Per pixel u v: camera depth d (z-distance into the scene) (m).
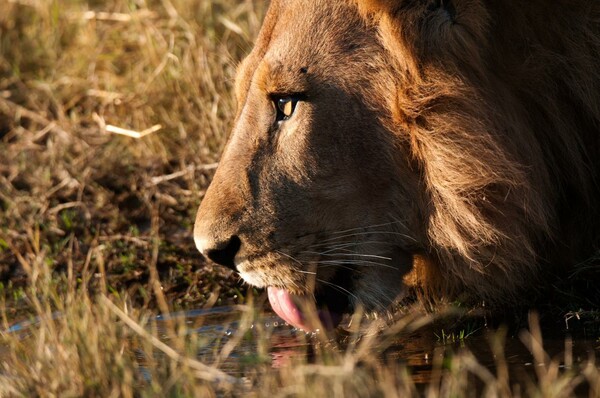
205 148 12.00
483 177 7.84
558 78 8.16
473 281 8.25
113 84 13.61
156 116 12.91
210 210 8.23
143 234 11.25
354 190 8.09
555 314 8.64
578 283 8.83
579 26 8.12
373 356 8.07
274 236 8.12
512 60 7.98
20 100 13.97
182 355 7.99
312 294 8.19
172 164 12.20
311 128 8.05
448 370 7.51
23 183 12.27
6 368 7.74
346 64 8.01
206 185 11.60
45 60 14.48
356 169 8.06
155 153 12.41
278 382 7.45
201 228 8.24
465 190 7.90
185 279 10.45
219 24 13.45
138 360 8.10
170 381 7.03
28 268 9.70
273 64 8.13
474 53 7.68
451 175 7.88
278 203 8.12
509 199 7.95
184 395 6.95
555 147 8.32
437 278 8.55
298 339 8.67
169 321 8.59
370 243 8.18
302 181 8.09
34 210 11.73
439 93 7.77
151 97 13.02
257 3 13.43
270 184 8.15
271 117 8.22
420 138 7.92
